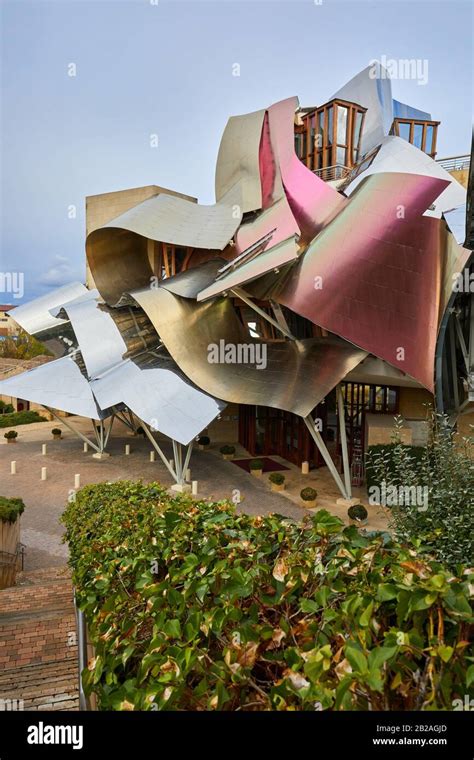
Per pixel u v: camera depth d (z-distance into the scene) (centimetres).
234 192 3181
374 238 1944
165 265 3291
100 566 657
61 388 2681
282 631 398
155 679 377
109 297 3212
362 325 1948
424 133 3228
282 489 2392
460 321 2109
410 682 314
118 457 3036
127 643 452
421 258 1805
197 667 372
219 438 3491
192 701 360
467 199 2014
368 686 295
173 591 469
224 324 2666
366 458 2166
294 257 1994
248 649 372
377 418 2402
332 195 2381
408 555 425
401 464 944
